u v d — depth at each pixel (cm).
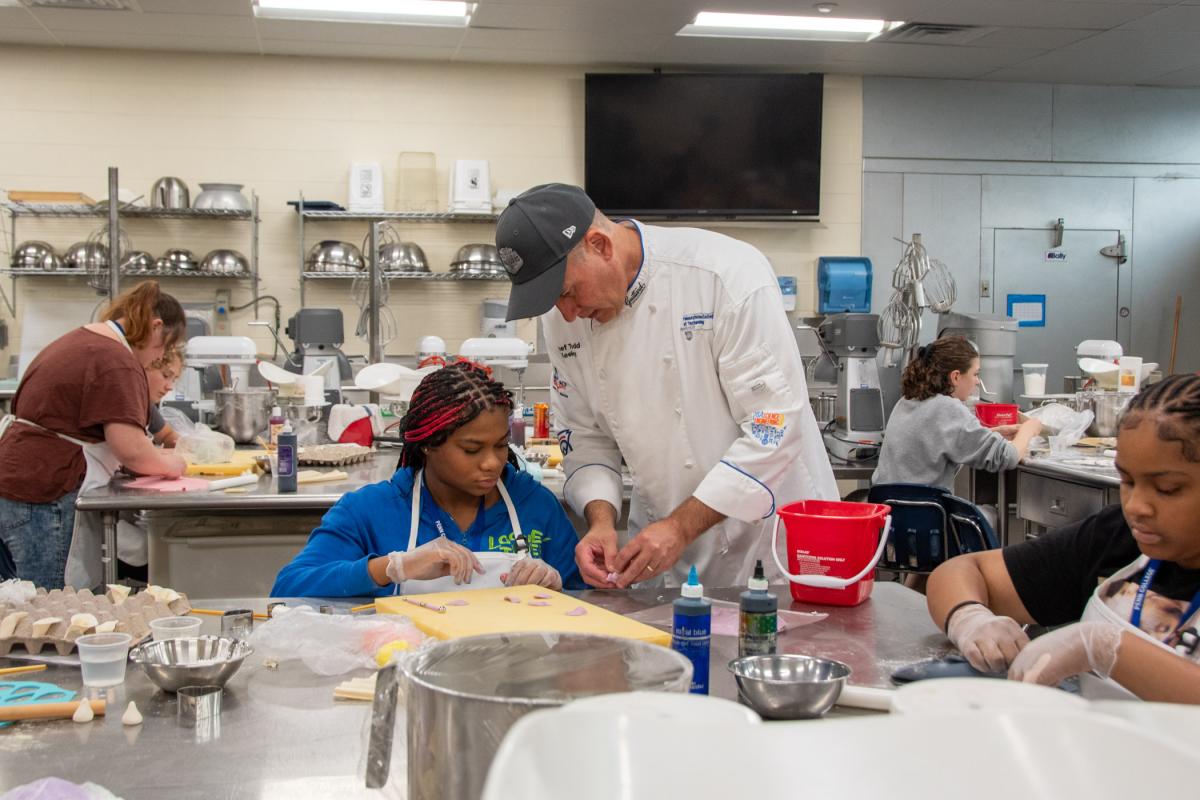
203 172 645
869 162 705
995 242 720
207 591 296
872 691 117
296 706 121
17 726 114
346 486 300
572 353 209
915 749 47
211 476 313
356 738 112
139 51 634
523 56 650
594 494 205
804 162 669
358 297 642
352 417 379
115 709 120
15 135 627
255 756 107
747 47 635
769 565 212
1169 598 123
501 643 96
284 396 392
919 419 379
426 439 175
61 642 137
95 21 576
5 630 138
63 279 633
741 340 189
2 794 94
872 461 444
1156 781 45
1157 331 742
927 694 56
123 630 143
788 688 109
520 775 46
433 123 664
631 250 193
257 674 132
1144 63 668
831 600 167
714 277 191
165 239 642
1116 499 329
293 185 653
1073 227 727
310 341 507
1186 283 743
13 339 632
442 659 94
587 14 570
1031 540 154
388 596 169
